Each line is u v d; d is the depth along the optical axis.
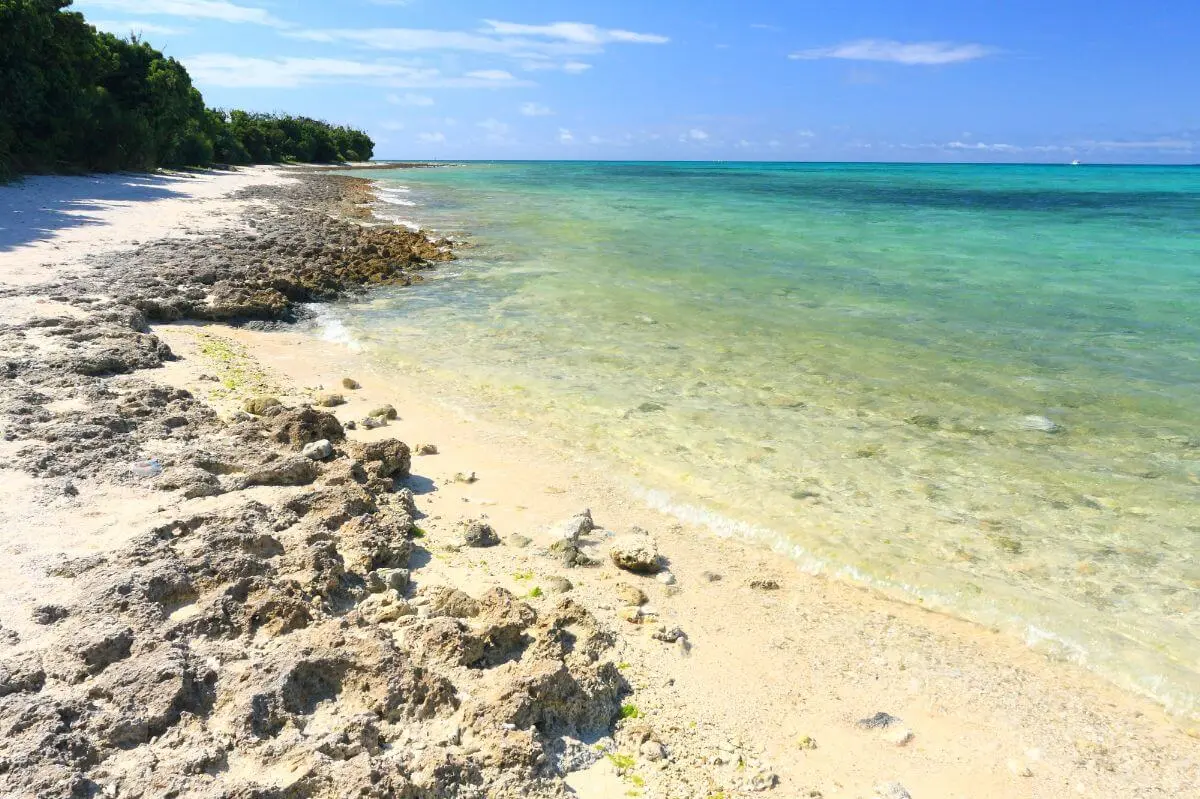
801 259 24.78
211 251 18.91
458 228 31.70
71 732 3.69
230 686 4.28
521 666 4.71
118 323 11.66
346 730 4.04
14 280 13.98
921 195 65.06
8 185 30.33
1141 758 4.84
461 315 15.76
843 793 4.39
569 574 6.43
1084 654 5.84
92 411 7.91
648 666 5.31
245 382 10.45
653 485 8.35
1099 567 6.95
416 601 5.64
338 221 28.47
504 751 4.04
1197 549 7.24
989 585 6.65
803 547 7.18
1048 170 198.00
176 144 50.31
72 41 39.28
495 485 8.16
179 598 5.07
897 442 9.65
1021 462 9.09
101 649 4.34
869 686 5.38
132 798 3.41
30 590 4.90
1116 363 13.16
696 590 6.43
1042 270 23.44
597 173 115.56
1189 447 9.55
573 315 15.98
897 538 7.38
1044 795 4.52
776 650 5.70
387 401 10.55
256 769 3.70
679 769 4.38
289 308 15.43
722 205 48.88
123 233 21.20
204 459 7.14
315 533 6.05
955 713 5.17
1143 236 33.31
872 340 14.49
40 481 6.39
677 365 12.64
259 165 75.94
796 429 10.00
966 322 16.06
